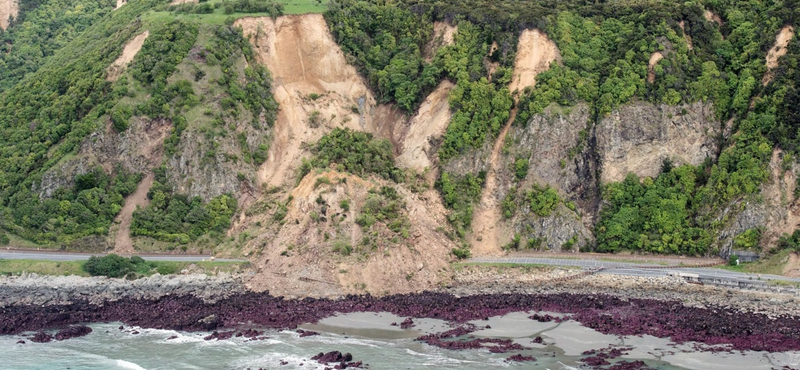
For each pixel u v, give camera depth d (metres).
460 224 131.88
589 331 98.94
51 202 131.62
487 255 129.25
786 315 102.81
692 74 140.62
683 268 120.56
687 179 132.50
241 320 105.69
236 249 126.88
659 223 130.00
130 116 137.00
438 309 109.00
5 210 133.25
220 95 140.75
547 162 136.62
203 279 118.75
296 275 117.00
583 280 118.19
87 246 128.00
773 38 138.50
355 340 97.56
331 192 125.06
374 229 121.75
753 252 121.25
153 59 142.75
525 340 96.56
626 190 133.50
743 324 99.50
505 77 143.50
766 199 123.94
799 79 130.50
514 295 115.06
